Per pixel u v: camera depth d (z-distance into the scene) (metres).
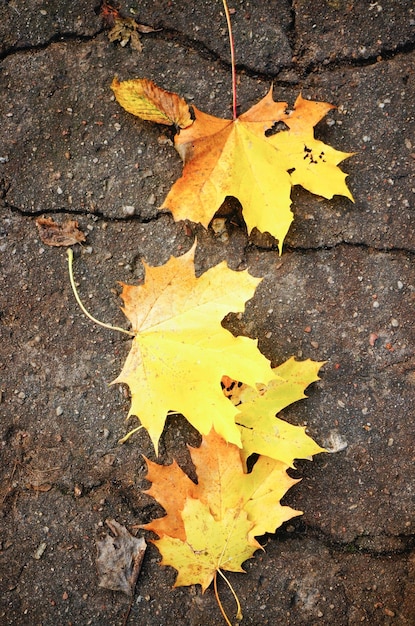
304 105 0.84
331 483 0.88
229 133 0.84
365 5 0.88
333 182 0.85
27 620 0.88
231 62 0.88
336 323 0.88
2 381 0.88
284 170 0.84
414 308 0.88
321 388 0.88
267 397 0.85
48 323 0.88
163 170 0.88
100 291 0.88
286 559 0.88
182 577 0.85
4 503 0.88
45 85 0.88
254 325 0.88
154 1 0.88
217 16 0.88
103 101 0.88
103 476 0.88
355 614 0.88
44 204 0.88
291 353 0.88
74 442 0.88
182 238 0.88
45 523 0.88
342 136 0.88
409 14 0.88
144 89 0.84
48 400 0.88
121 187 0.88
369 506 0.88
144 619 0.88
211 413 0.81
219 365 0.82
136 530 0.88
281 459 0.84
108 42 0.88
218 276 0.82
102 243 0.88
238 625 0.88
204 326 0.82
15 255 0.88
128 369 0.82
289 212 0.84
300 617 0.88
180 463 0.88
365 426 0.88
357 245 0.88
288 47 0.88
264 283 0.88
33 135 0.88
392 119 0.88
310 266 0.88
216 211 0.86
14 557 0.88
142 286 0.82
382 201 0.88
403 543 0.88
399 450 0.88
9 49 0.88
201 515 0.83
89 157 0.88
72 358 0.88
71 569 0.88
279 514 0.84
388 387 0.88
